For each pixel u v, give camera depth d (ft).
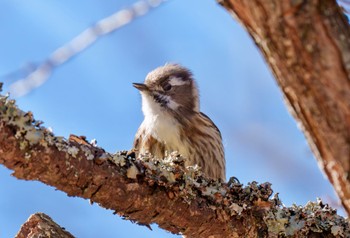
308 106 15.87
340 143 15.71
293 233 28.96
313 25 15.44
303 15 15.42
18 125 21.62
